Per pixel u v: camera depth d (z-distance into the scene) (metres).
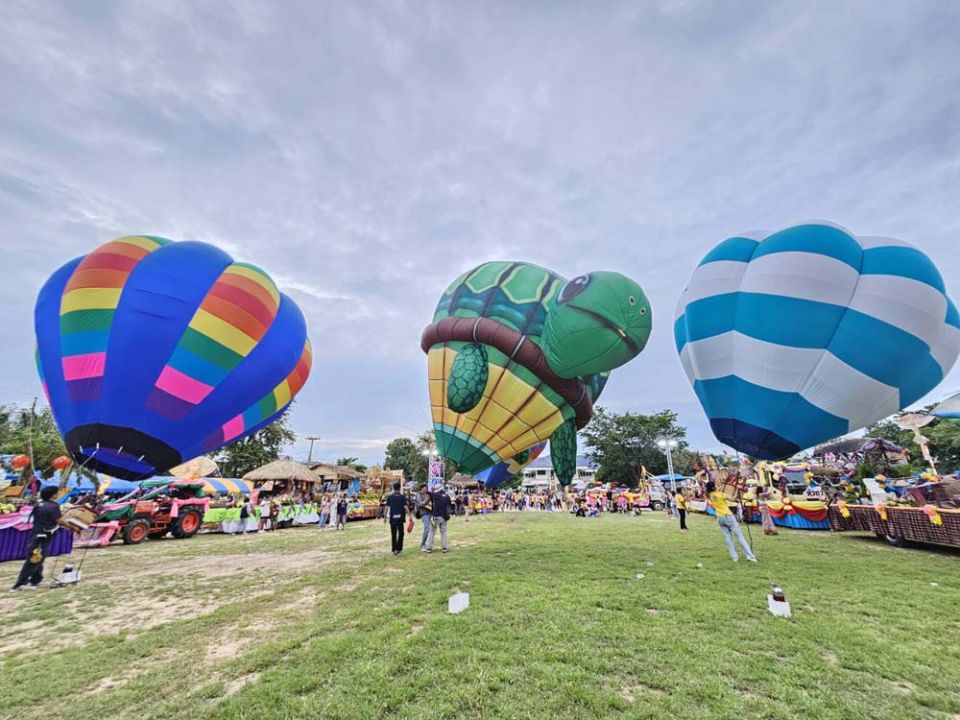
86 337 8.78
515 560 7.98
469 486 37.31
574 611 4.86
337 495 19.25
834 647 3.87
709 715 2.84
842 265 7.88
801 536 11.90
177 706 3.09
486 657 3.68
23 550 9.89
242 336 9.74
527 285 10.30
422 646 3.95
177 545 12.16
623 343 8.28
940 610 4.91
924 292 7.64
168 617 5.29
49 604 5.91
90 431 8.70
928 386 7.99
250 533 15.96
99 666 3.85
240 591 6.43
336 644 4.03
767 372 7.96
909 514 9.63
